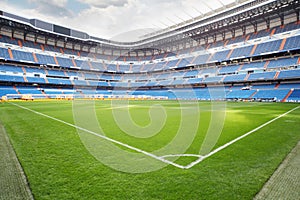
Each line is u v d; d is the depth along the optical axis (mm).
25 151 4727
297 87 32156
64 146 5145
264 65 37094
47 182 3115
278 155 4488
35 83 41844
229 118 11062
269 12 36844
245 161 4090
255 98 33219
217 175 3391
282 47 35219
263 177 3324
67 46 52625
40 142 5574
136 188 2914
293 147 5152
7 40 43781
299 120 10242
